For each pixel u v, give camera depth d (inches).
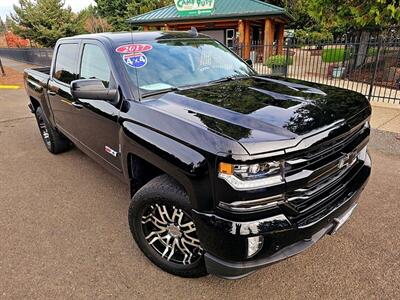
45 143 222.7
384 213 134.3
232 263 80.8
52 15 1263.5
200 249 94.3
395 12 342.3
